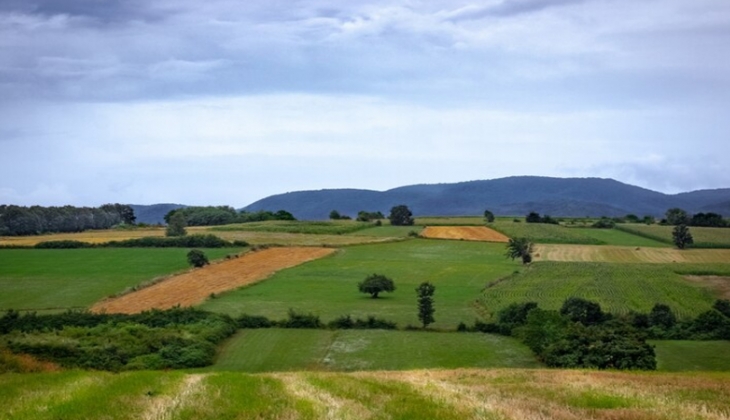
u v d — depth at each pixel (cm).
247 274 10662
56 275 10200
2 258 11894
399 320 7425
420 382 2698
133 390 2291
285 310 7881
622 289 9531
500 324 6900
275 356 5712
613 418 1873
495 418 1800
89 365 5028
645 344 5253
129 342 5625
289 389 2355
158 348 5569
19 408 1978
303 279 10462
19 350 5138
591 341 5278
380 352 5888
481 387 2584
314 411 1895
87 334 5944
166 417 1828
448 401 2097
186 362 5275
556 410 1972
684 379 3023
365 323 7125
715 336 6744
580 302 7288
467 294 9400
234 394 2219
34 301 8262
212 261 11731
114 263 11400
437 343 6294
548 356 5350
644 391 2509
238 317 7144
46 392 2291
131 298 8519
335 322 7112
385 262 12406
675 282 10225
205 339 5938
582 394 2395
